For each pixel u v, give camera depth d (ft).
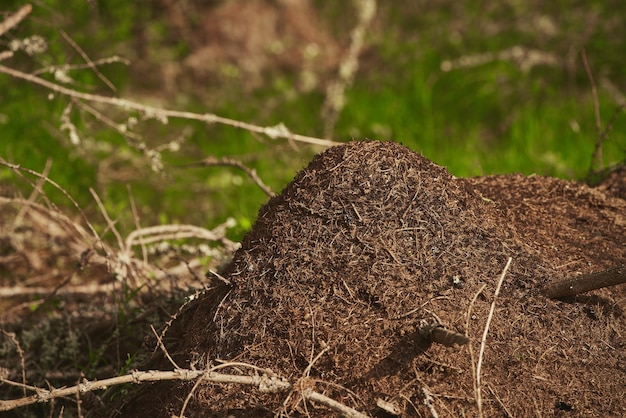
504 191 17.71
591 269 15.49
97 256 21.98
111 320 19.94
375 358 13.70
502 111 38.34
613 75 39.34
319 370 13.84
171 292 19.74
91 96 24.13
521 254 15.35
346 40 47.32
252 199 30.89
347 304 14.29
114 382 13.91
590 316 14.70
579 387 13.84
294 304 14.48
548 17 42.06
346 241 14.89
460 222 15.33
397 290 14.26
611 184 20.53
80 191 29.14
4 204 24.40
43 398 14.06
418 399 13.34
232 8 45.78
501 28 42.63
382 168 15.53
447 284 14.43
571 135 34.53
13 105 29.53
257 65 44.83
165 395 15.52
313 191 15.48
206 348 14.88
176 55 40.98
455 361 13.60
